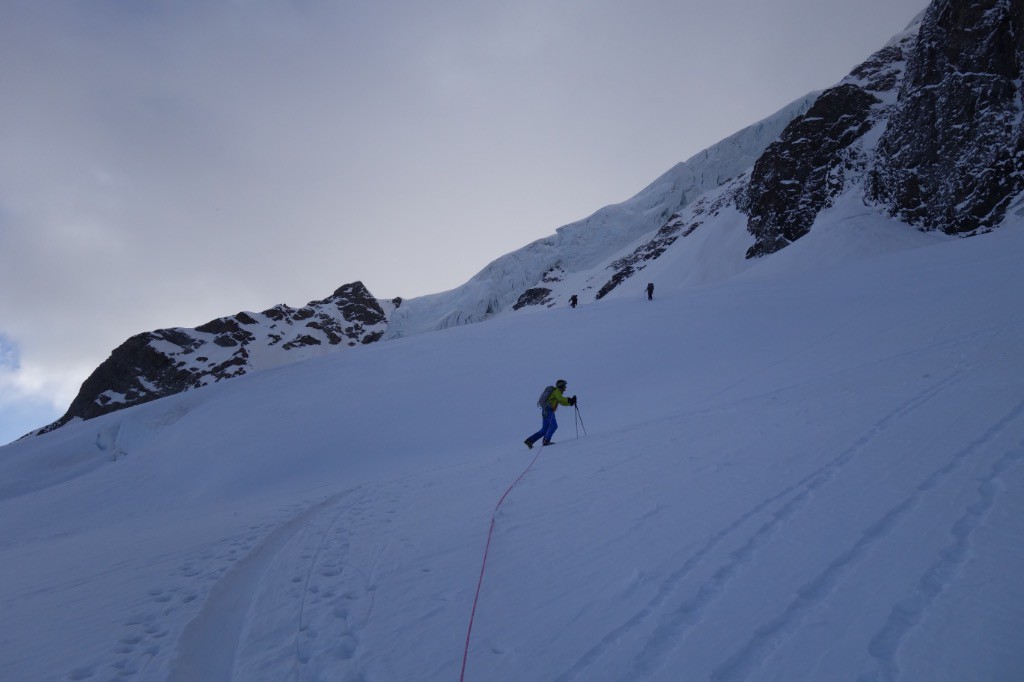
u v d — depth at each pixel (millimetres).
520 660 2967
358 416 25016
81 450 44938
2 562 8312
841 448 5746
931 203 44062
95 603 4984
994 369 8117
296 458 21844
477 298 153125
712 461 6406
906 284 23234
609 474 6922
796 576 3256
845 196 55031
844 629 2633
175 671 3457
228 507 15328
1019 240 24906
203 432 28547
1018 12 41875
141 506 21094
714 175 134625
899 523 3674
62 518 21469
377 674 3068
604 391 21359
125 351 140250
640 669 2648
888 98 72000
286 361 162625
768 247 64375
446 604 3910
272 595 4680
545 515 5684
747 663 2523
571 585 3814
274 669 3311
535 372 25984
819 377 12680
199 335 158750
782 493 4777
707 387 16922
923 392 7523
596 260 140125
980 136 42219
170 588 5281
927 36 49250
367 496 9289
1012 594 2607
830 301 24234
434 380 28047
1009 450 4570
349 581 4758
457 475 9922
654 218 137875
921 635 2455
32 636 4246
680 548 4047
